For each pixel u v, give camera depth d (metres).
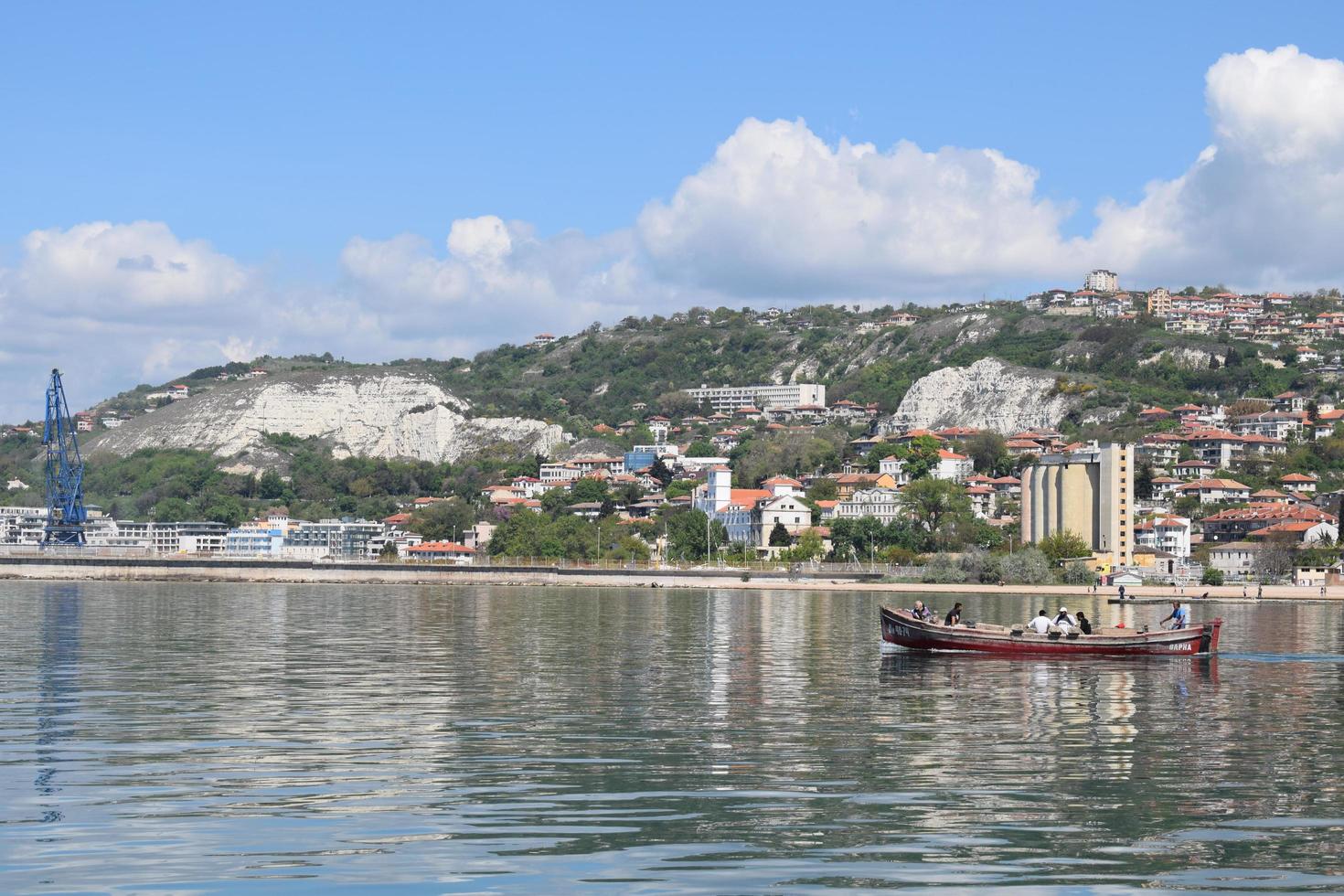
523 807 48.00
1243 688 86.00
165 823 45.56
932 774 54.34
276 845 42.84
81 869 40.19
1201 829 45.50
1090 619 184.38
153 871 39.97
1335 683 89.00
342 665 97.38
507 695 79.00
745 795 50.09
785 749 60.09
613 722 67.81
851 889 38.66
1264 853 42.56
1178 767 56.50
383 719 68.62
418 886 38.69
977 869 40.53
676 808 47.97
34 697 76.81
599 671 93.62
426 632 135.62
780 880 39.38
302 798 49.38
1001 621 168.62
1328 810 48.47
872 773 54.44
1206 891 38.75
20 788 50.81
